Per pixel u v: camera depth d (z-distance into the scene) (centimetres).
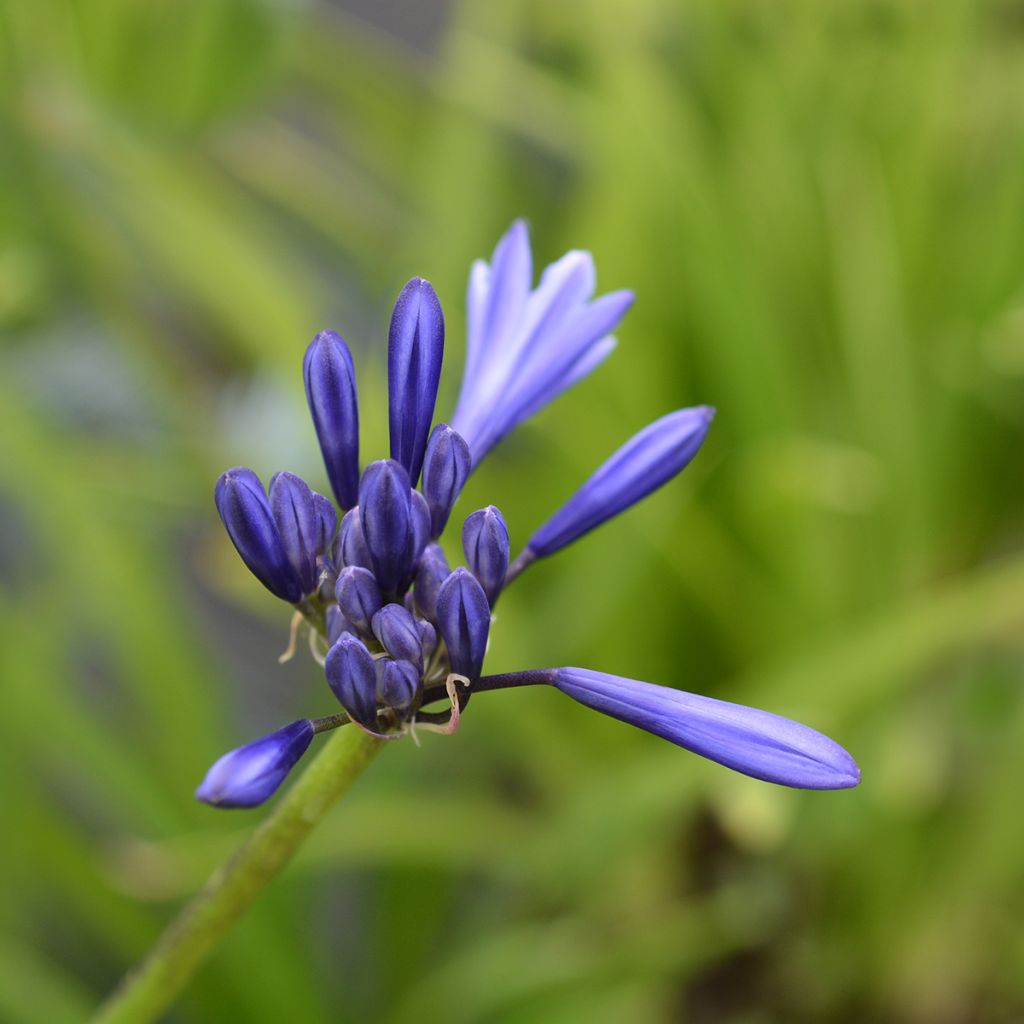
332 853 54
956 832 59
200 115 69
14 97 63
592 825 53
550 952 53
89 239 68
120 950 56
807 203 69
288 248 79
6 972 51
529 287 40
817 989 61
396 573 38
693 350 67
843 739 58
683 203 63
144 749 59
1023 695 61
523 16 75
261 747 36
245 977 53
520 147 80
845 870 60
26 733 54
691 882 64
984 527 72
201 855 53
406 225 70
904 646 53
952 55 69
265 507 38
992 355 64
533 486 67
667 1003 62
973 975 60
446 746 60
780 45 71
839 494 62
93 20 65
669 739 37
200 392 71
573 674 37
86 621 65
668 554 61
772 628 65
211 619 77
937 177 71
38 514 57
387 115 76
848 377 67
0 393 56
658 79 67
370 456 62
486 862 58
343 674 37
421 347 38
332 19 77
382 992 60
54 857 54
